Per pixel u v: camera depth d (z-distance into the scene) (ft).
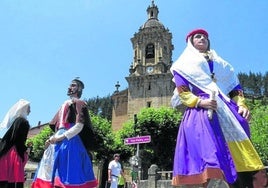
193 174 9.97
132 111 197.06
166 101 192.85
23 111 21.02
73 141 16.66
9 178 19.52
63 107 17.72
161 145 153.89
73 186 15.76
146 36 212.43
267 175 10.16
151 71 202.49
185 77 11.60
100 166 159.63
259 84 326.24
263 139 126.93
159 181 64.28
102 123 159.12
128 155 156.56
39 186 16.30
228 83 12.35
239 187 10.06
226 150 10.11
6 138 20.08
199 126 10.46
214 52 12.86
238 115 11.27
